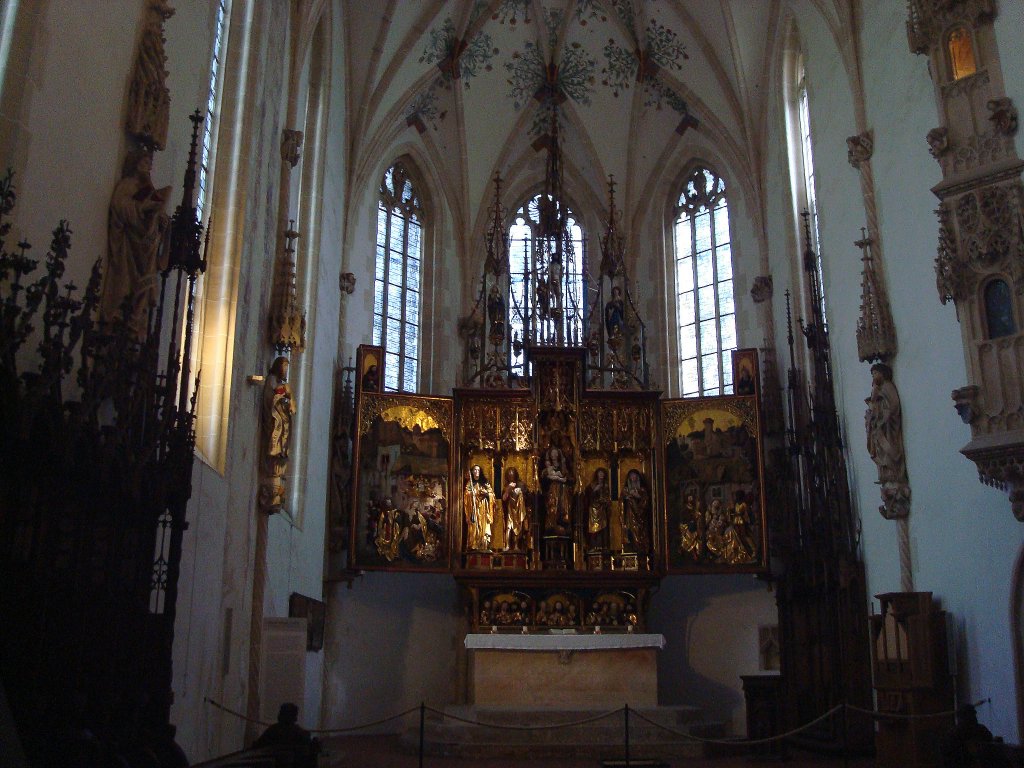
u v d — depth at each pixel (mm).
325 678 23734
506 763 18172
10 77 8117
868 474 19609
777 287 26281
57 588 7621
